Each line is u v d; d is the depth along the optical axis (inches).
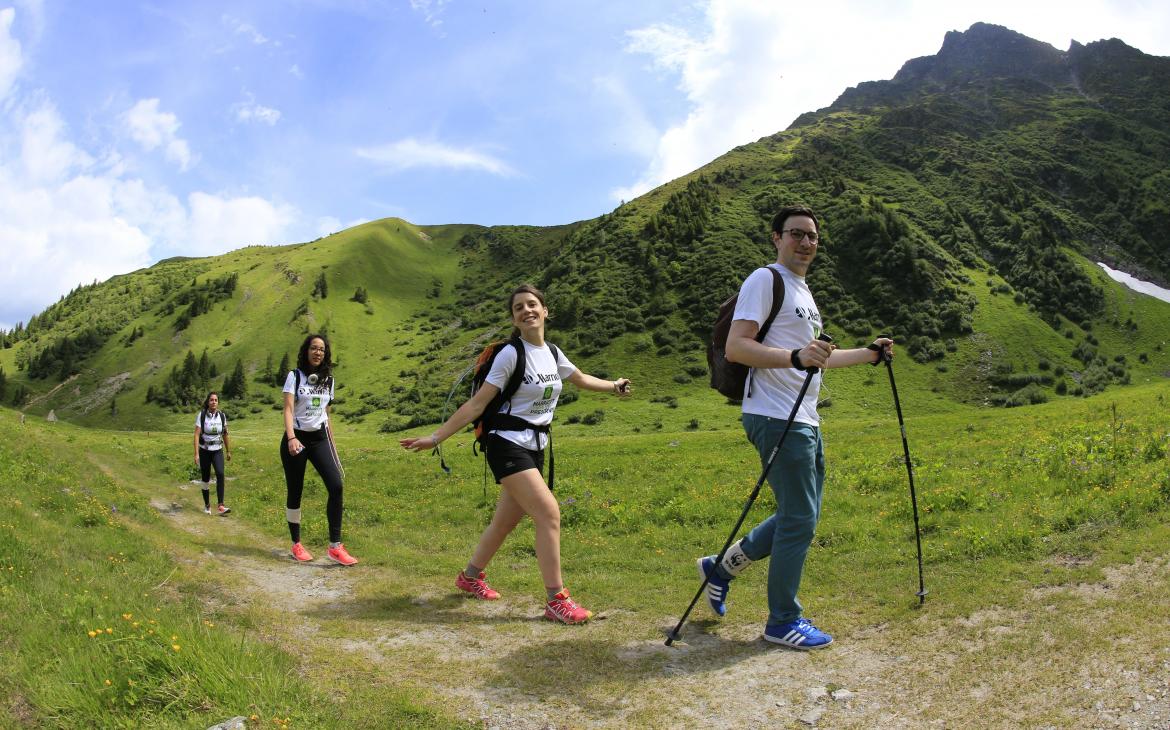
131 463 1103.6
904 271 5423.2
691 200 6973.4
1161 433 515.8
